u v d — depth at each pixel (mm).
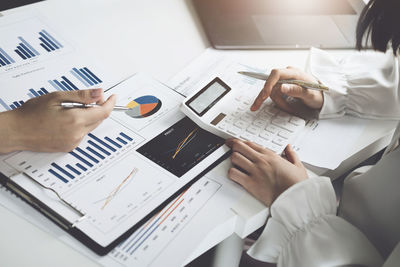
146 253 519
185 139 661
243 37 862
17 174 573
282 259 623
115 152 623
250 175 619
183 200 581
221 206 585
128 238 530
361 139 721
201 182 608
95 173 591
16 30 796
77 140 611
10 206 549
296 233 616
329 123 744
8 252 506
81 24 842
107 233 526
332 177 712
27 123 597
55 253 510
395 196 622
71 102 631
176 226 551
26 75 723
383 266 550
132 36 845
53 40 796
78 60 771
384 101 753
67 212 540
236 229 602
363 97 761
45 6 858
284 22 902
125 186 581
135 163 612
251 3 942
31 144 595
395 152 638
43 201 546
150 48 828
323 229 609
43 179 574
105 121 667
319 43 868
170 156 630
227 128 683
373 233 658
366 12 685
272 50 860
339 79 794
